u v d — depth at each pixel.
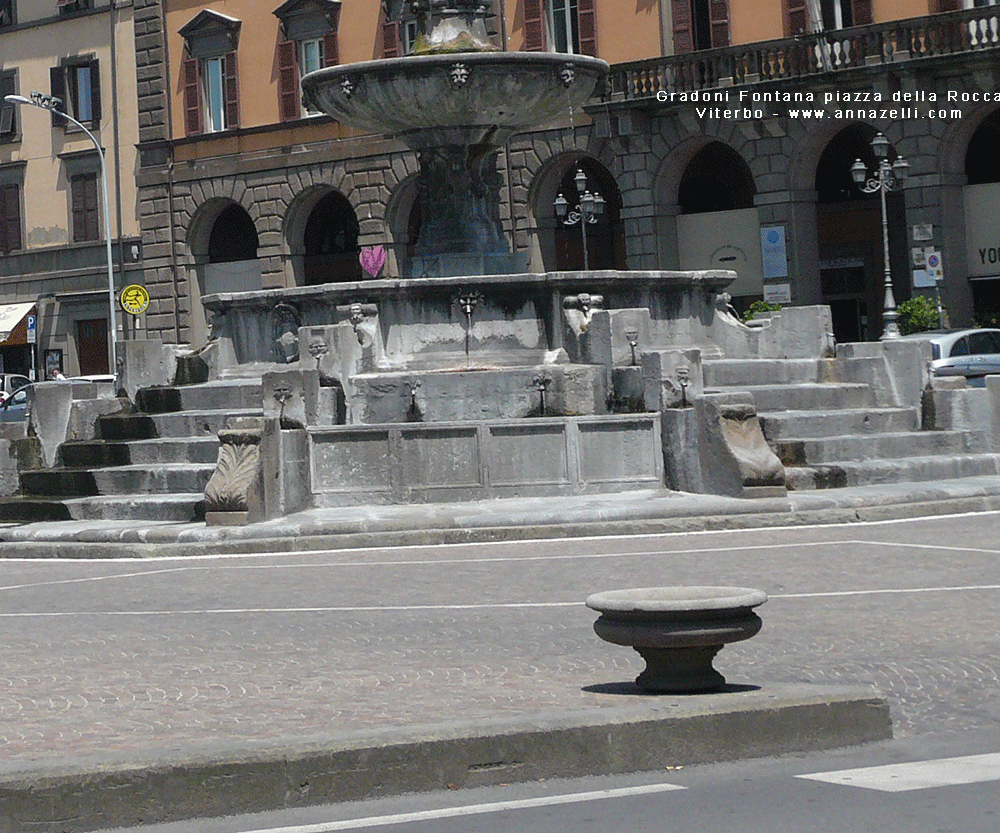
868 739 9.12
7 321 68.06
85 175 66.12
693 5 52.47
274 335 24.88
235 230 64.44
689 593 9.51
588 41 54.41
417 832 7.32
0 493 23.98
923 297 46.56
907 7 48.81
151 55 63.66
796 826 7.20
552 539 19.11
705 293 25.61
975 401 23.22
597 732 8.52
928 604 13.56
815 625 12.77
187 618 14.30
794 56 49.81
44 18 66.69
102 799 7.68
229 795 7.88
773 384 23.98
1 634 13.67
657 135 52.84
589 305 22.98
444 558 17.97
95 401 24.95
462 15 24.64
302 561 18.33
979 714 9.77
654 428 21.09
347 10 59.38
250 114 61.69
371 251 58.91
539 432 20.92
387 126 24.75
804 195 51.28
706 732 8.73
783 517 19.41
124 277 65.25
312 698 10.16
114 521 21.80
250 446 20.16
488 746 8.34
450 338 23.47
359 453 21.05
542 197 56.00
